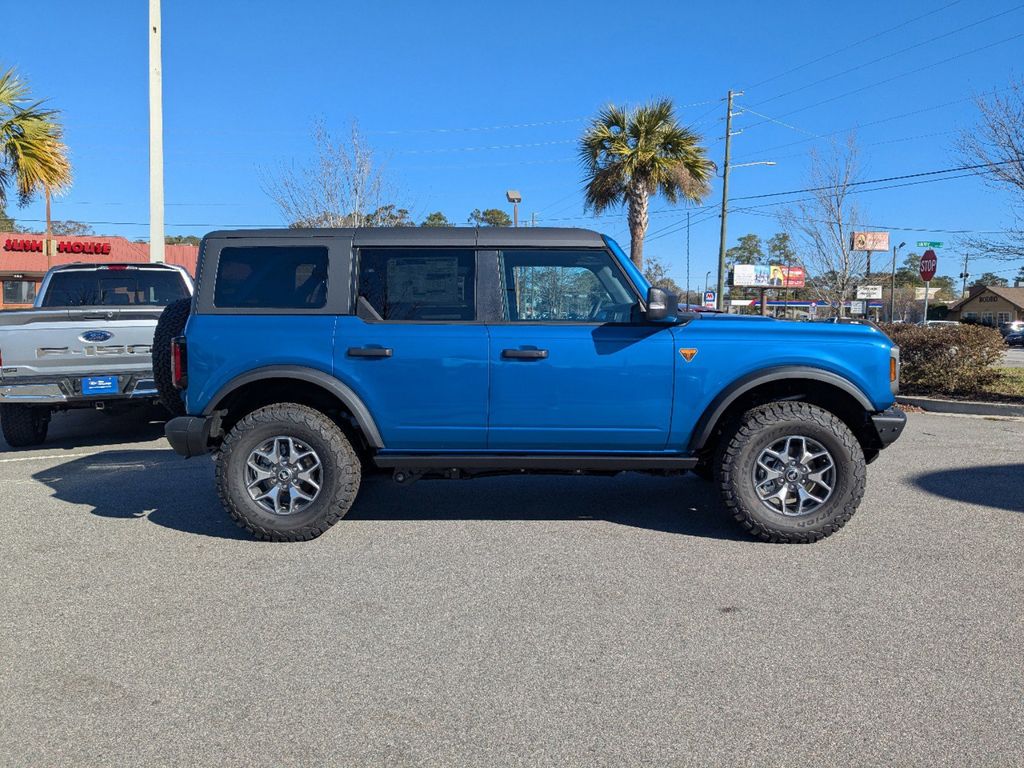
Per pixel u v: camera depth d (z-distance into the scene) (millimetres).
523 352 4930
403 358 4961
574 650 3465
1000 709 2949
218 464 4969
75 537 5152
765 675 3227
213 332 4996
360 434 5344
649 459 5070
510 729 2844
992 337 11742
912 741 2748
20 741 2783
